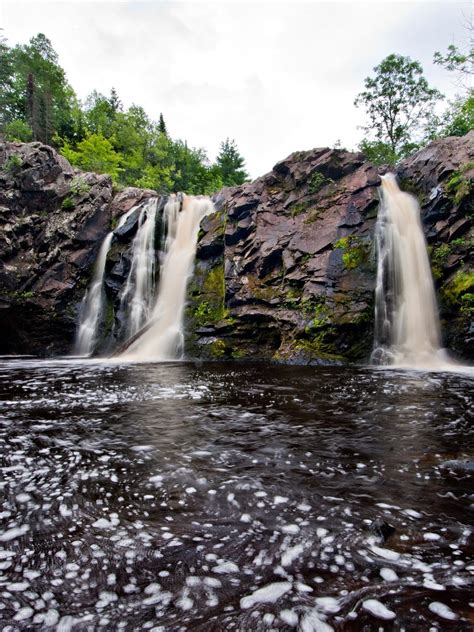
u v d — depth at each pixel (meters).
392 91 31.59
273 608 1.87
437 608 1.86
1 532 2.60
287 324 13.38
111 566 2.22
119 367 11.81
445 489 3.25
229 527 2.67
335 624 1.76
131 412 6.01
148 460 3.99
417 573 2.14
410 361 12.38
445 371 10.48
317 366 11.77
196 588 2.03
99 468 3.77
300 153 17.06
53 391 7.75
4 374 10.26
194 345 14.58
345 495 3.15
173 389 7.94
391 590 2.00
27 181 20.14
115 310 17.62
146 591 2.01
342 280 13.25
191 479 3.51
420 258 13.75
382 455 4.09
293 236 14.89
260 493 3.21
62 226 19.61
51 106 44.34
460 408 6.16
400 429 5.03
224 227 16.50
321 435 4.81
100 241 19.95
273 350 13.72
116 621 1.79
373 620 1.78
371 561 2.25
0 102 41.38
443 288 12.78
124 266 18.02
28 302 18.28
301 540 2.49
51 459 4.02
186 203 19.34
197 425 5.29
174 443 4.54
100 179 21.66
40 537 2.54
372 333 12.62
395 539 2.49
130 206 20.73
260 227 15.63
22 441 4.58
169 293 16.77
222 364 12.48
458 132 24.00
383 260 13.34
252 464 3.88
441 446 4.35
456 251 12.91
